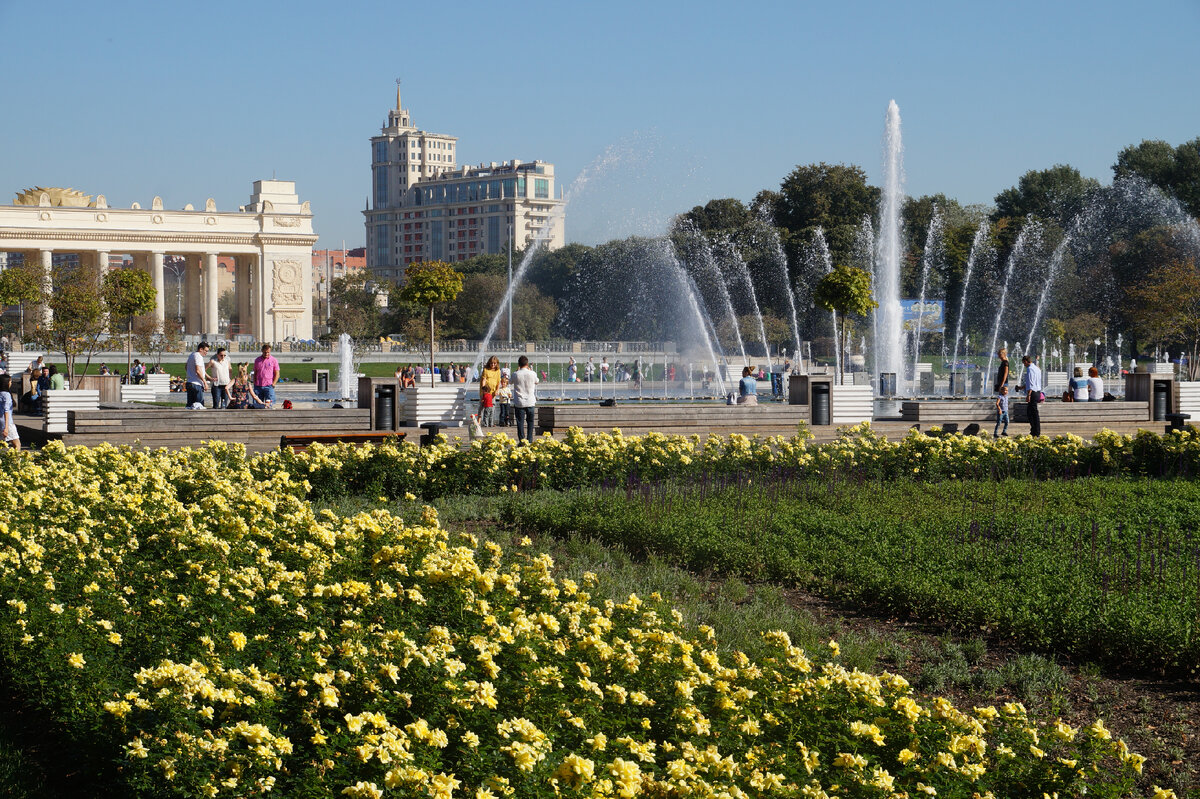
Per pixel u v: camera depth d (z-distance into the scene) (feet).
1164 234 260.21
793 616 34.09
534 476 57.36
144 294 257.75
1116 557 39.09
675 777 17.69
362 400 76.89
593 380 234.17
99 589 27.78
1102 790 19.49
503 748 17.39
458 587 25.96
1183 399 101.35
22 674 24.25
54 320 174.40
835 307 158.51
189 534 32.76
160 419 70.79
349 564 30.37
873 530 44.27
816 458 60.90
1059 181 324.60
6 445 57.36
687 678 22.15
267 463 54.24
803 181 321.93
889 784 18.29
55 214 409.08
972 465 62.49
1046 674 29.09
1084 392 99.60
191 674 19.88
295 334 445.78
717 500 51.19
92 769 19.98
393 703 20.20
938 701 20.99
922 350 292.61
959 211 327.67
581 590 32.45
